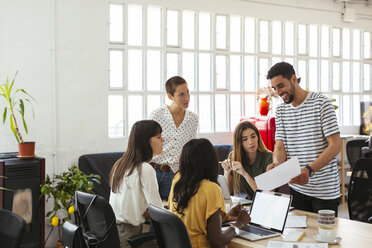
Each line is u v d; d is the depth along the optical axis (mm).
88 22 5090
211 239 2396
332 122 3033
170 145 4258
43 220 4152
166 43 5652
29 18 4777
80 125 5074
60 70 4957
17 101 4730
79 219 2818
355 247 2264
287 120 3250
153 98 5652
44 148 4887
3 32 4668
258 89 6234
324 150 3070
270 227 2633
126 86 5410
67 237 2562
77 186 4215
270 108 6176
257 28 6375
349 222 2734
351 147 5777
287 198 2633
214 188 2455
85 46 5082
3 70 4684
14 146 4730
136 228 2930
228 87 6188
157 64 5660
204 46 6008
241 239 2484
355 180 3387
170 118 4293
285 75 3094
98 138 5188
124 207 2920
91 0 5094
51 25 4887
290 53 6762
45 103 4883
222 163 3537
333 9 7078
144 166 2910
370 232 2520
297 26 6723
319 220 2402
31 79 4812
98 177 4516
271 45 6512
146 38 5508
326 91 7195
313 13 6871
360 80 7613
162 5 5551
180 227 2115
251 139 3475
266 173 2744
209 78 6066
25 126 4234
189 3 5758
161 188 4145
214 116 6086
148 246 2811
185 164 2516
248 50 6379
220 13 6004
